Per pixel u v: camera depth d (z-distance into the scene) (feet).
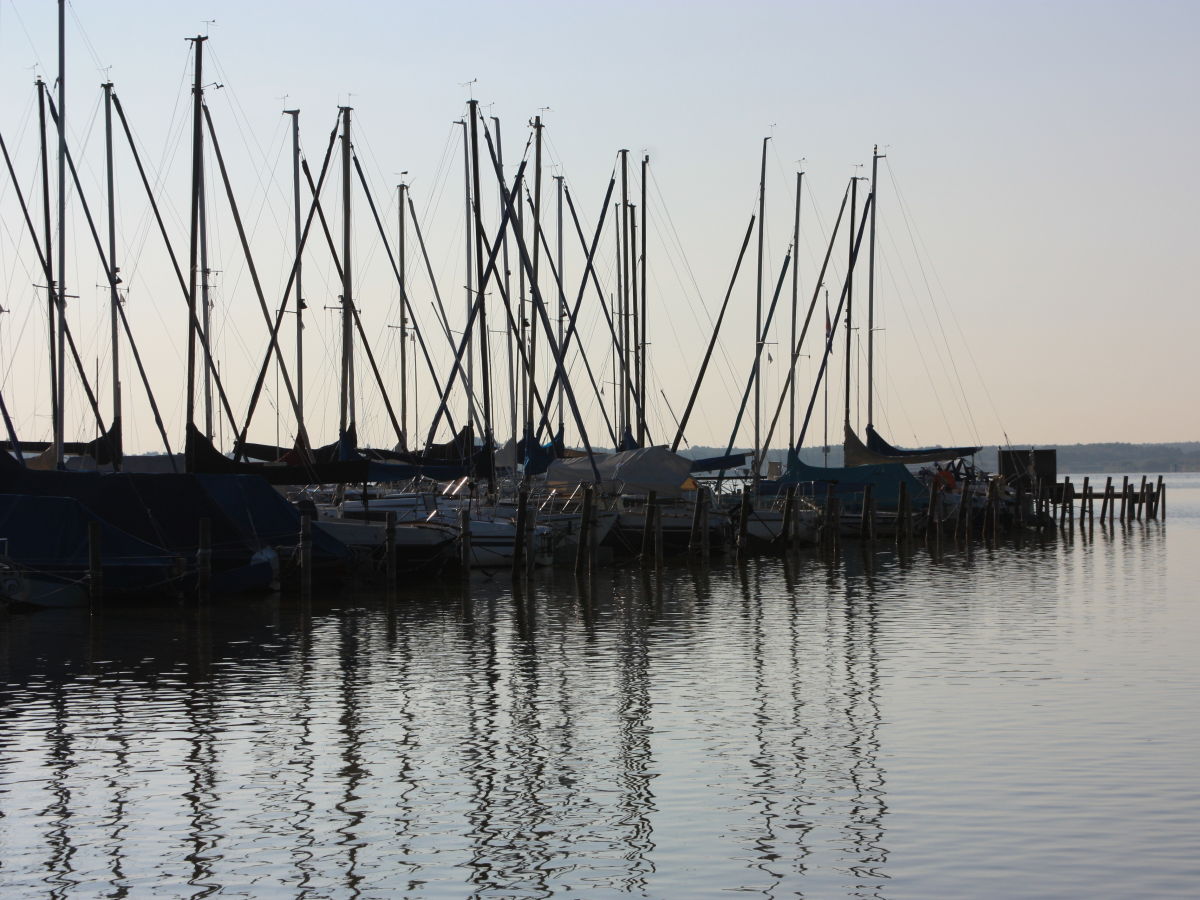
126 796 64.90
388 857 56.18
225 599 138.21
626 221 223.30
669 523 188.85
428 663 100.83
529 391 186.60
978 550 218.59
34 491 131.85
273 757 72.08
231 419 173.47
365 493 154.10
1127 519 303.89
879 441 241.55
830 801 62.95
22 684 92.53
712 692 88.69
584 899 51.55
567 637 113.91
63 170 157.89
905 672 95.55
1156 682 90.89
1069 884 51.96
